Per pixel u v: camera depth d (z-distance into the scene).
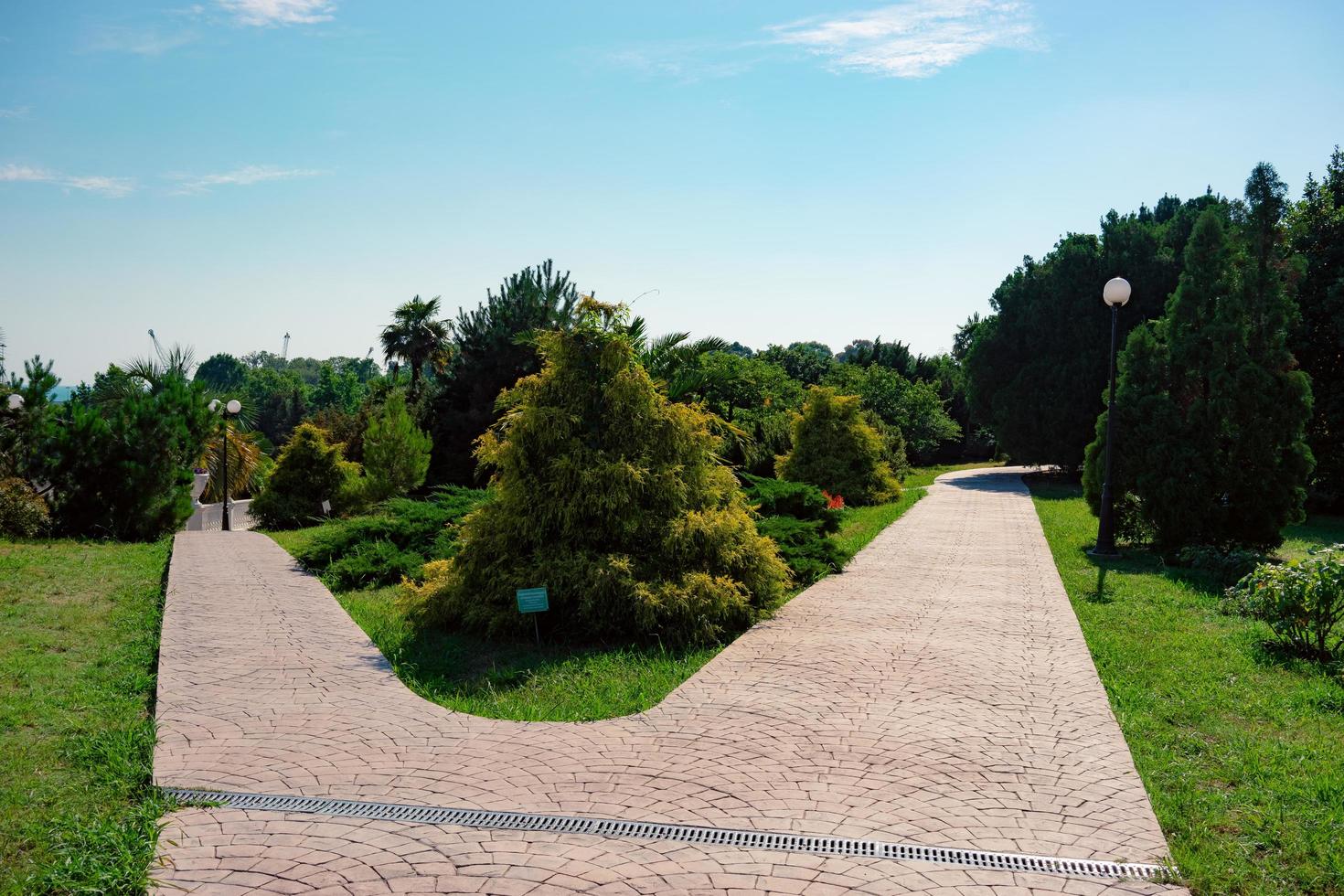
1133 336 16.03
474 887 3.89
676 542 9.27
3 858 4.12
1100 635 8.91
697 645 8.65
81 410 18.59
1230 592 10.28
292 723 6.08
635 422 9.67
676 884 3.92
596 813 4.64
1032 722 6.14
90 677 7.30
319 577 12.60
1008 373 38.44
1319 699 6.76
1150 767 5.38
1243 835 4.50
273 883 3.92
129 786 4.95
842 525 18.47
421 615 9.55
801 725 6.07
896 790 4.96
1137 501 15.81
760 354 58.06
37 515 17.38
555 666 7.97
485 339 29.77
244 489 29.89
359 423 35.53
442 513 15.16
